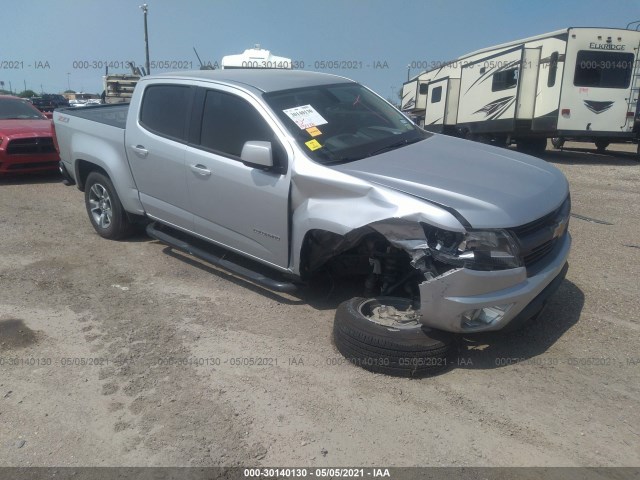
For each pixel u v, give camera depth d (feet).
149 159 17.97
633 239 22.02
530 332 14.26
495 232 11.35
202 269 18.71
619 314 15.26
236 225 15.70
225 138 15.78
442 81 66.54
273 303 16.10
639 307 15.67
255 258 15.66
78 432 10.82
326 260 13.85
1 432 10.85
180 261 19.45
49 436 10.73
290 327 14.70
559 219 13.17
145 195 18.79
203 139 16.34
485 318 11.72
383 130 16.15
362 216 12.36
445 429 10.77
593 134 49.01
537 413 11.20
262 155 13.84
